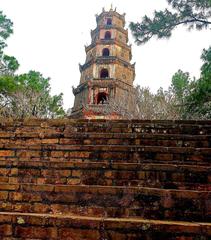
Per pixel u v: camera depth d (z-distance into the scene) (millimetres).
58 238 3406
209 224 3332
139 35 16422
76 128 7180
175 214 3971
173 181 4812
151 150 5809
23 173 5219
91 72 30516
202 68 16016
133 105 24609
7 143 6719
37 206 4297
